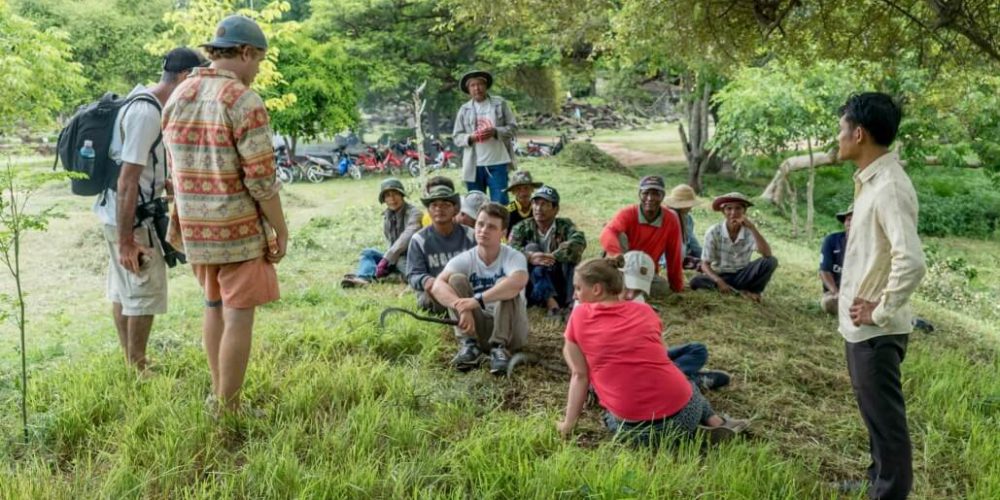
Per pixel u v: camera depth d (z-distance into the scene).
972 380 5.68
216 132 3.68
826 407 5.00
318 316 6.36
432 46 29.09
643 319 4.11
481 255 5.41
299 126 26.36
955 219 22.48
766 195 20.20
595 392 4.59
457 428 4.19
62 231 12.71
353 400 4.46
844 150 3.51
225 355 3.96
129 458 3.61
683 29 9.75
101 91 26.39
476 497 3.48
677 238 7.39
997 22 8.30
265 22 12.99
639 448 3.96
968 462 4.17
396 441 3.94
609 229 7.13
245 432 4.02
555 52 26.27
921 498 3.85
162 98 4.50
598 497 3.40
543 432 4.07
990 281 15.95
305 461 3.73
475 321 5.18
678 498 3.47
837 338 6.84
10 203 3.97
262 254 3.94
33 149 4.25
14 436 3.99
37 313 7.94
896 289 3.24
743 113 17.59
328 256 10.45
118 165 4.60
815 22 9.36
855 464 4.16
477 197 7.22
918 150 18.58
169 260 4.76
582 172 21.81
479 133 9.21
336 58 26.78
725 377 5.07
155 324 6.49
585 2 11.20
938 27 8.26
